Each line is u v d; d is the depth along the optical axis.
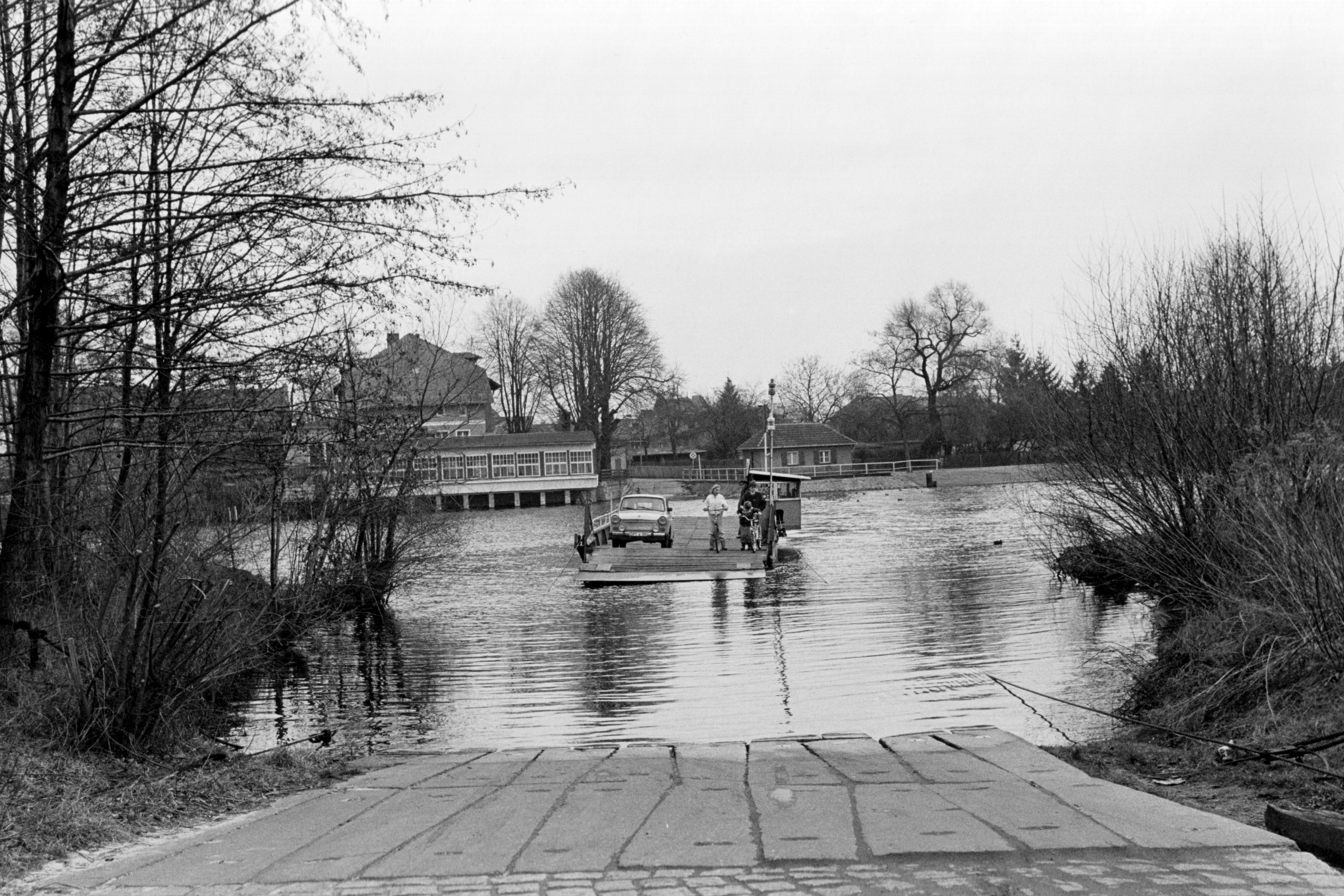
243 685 15.02
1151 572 16.27
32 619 10.70
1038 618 19.20
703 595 24.89
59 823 6.46
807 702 12.98
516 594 26.48
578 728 11.95
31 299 11.01
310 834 6.23
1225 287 15.32
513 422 94.44
